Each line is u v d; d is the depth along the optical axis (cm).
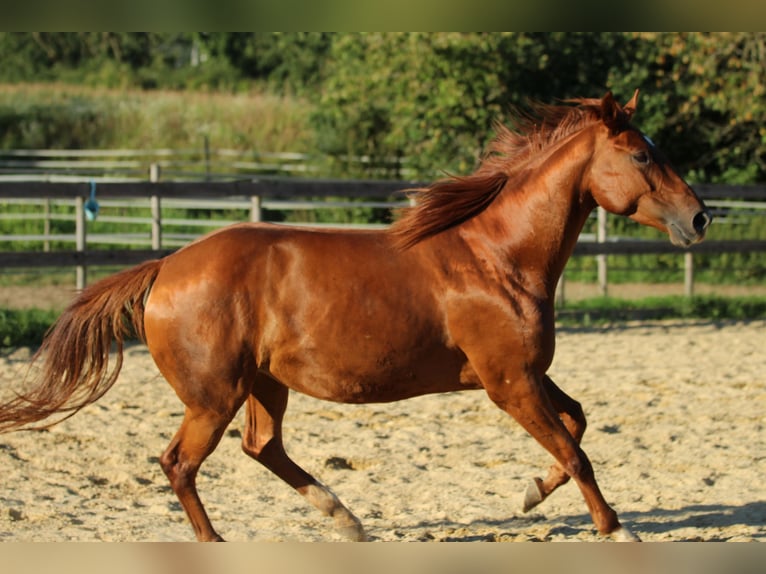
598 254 1725
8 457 841
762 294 2081
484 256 629
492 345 616
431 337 617
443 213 632
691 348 1436
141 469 830
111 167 2930
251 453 670
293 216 2495
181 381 612
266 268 614
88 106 3472
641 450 908
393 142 2602
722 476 834
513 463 870
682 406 1073
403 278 618
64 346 633
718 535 671
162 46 4694
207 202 2120
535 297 625
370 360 613
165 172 2397
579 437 665
